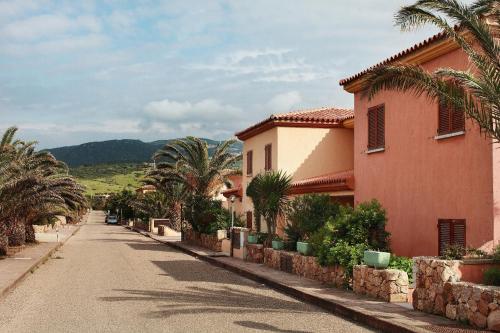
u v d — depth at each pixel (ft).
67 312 39.22
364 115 66.85
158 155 148.66
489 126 37.68
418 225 54.95
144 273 66.69
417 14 38.22
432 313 35.96
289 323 35.35
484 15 40.40
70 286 54.03
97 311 39.58
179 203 195.31
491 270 34.91
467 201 47.73
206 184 139.54
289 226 69.87
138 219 258.16
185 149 139.44
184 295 47.85
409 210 56.65
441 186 51.39
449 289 34.37
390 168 60.44
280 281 54.70
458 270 35.73
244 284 56.90
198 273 67.87
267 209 76.48
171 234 178.29
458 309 33.40
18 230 103.65
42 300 45.06
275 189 76.43
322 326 34.50
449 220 49.83
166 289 51.85
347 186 69.21
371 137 64.85
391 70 39.42
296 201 67.92
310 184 78.48
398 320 33.53
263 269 67.87
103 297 46.57
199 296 47.39
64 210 130.41
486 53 37.76
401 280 41.27
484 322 31.17
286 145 92.73
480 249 43.57
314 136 93.61
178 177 144.77
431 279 36.37
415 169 55.67
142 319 36.42
